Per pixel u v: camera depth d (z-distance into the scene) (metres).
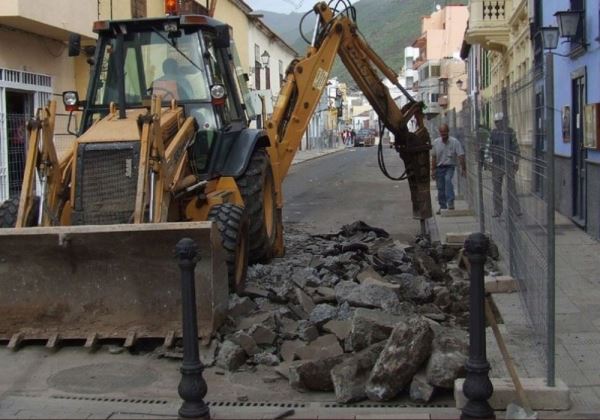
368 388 5.75
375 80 12.52
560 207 14.27
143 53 9.42
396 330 5.84
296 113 11.48
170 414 5.50
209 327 6.85
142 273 6.88
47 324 7.02
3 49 16.08
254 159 10.02
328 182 26.80
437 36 81.25
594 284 8.79
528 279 7.02
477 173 12.87
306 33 12.84
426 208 13.17
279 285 8.94
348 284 8.32
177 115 8.77
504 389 5.32
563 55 13.22
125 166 7.67
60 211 7.82
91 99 9.38
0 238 6.81
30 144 7.65
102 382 6.28
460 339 6.23
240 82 10.72
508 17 25.22
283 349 6.86
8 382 6.30
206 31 9.65
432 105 74.25
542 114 6.32
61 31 16.97
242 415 5.41
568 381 5.78
